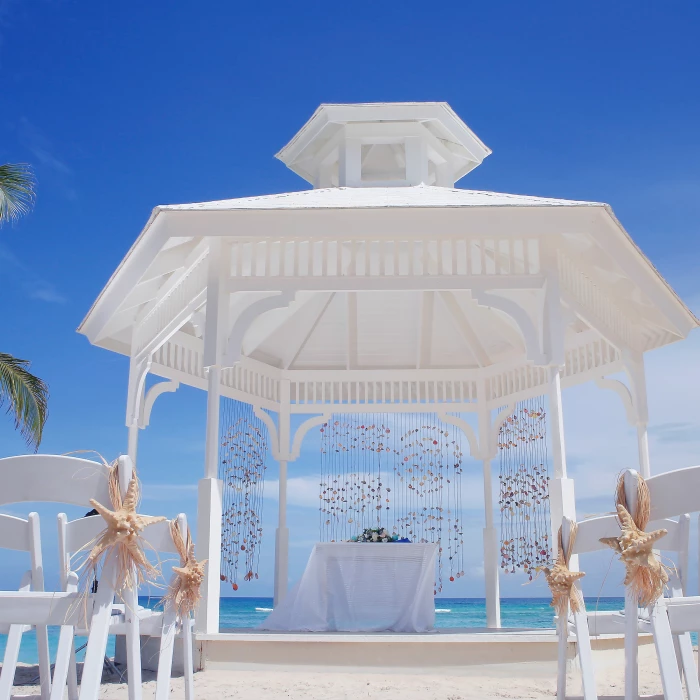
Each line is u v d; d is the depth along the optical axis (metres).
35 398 10.39
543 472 8.48
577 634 3.18
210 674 5.28
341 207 5.83
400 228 5.90
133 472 2.50
